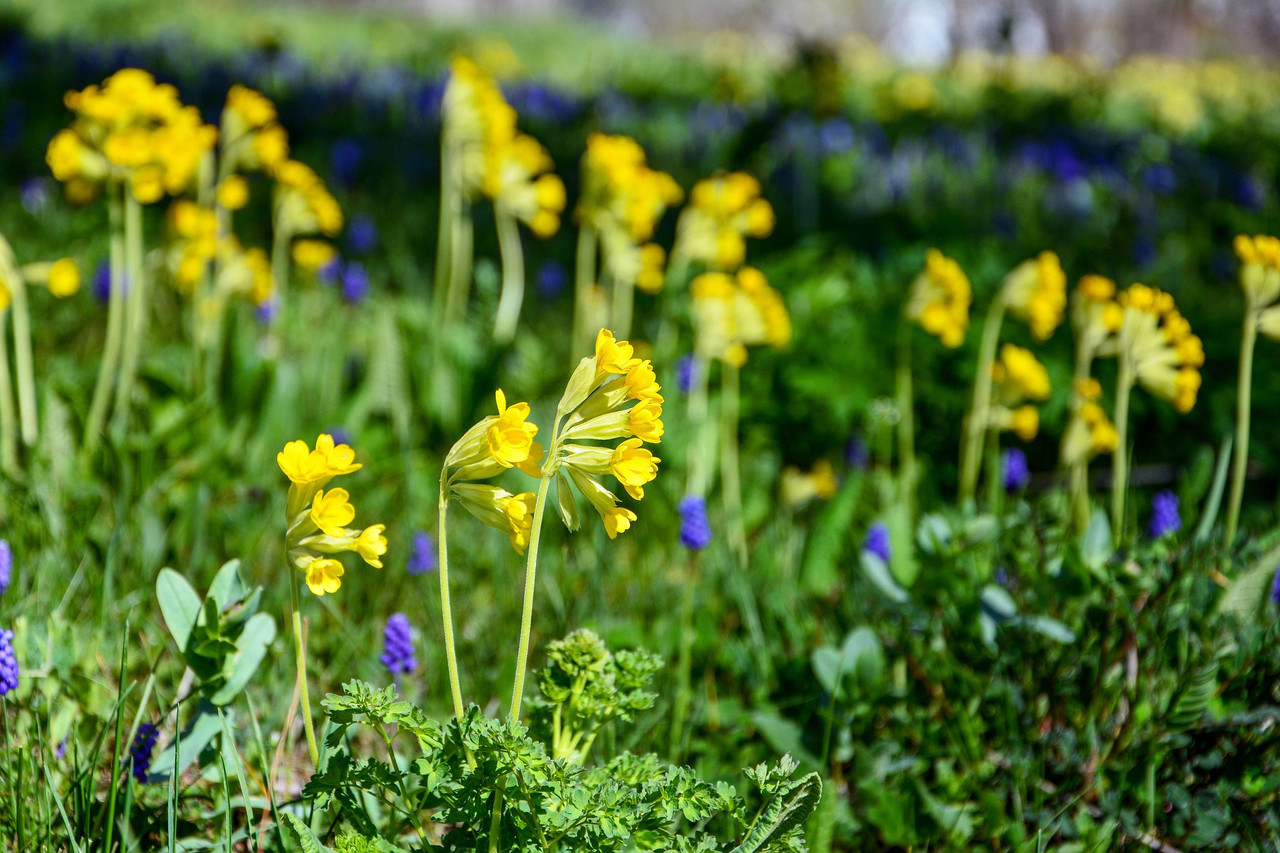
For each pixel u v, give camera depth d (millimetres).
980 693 1954
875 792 1810
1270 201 8875
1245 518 3289
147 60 10656
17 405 2902
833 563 2705
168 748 1565
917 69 19453
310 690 2031
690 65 18500
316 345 3793
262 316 3867
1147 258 6641
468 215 6590
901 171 8828
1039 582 2035
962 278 3014
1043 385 2936
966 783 1877
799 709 2014
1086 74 14977
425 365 3445
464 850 1314
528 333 4805
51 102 8445
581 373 1292
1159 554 2031
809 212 6891
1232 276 6488
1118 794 1795
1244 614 2068
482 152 3707
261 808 1604
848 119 11297
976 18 31141
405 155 8234
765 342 3473
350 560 2549
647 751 1934
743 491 3324
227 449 2840
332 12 24516
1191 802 1772
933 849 1782
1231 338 3945
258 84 10109
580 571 2664
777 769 1324
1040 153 9781
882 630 2232
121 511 2436
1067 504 2846
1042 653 2061
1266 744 1779
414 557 2480
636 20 47688
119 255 2766
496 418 1254
